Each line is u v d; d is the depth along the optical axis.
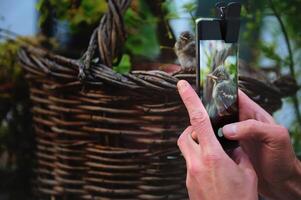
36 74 1.22
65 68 1.15
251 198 0.89
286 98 1.39
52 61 1.21
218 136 0.94
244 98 1.03
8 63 1.53
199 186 0.90
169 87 1.07
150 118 1.11
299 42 1.53
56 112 1.20
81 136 1.17
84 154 1.18
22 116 1.54
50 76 1.18
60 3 1.43
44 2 1.47
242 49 1.53
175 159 1.13
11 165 1.58
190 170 0.91
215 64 0.94
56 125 1.20
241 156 0.94
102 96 1.13
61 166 1.21
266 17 1.51
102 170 1.17
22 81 1.52
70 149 1.19
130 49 1.30
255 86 1.14
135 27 1.33
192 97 0.91
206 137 0.90
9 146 1.56
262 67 1.50
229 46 0.94
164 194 1.15
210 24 0.93
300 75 1.51
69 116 1.18
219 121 0.94
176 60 1.17
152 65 1.21
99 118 1.14
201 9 1.30
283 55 1.55
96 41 1.16
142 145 1.13
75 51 1.42
